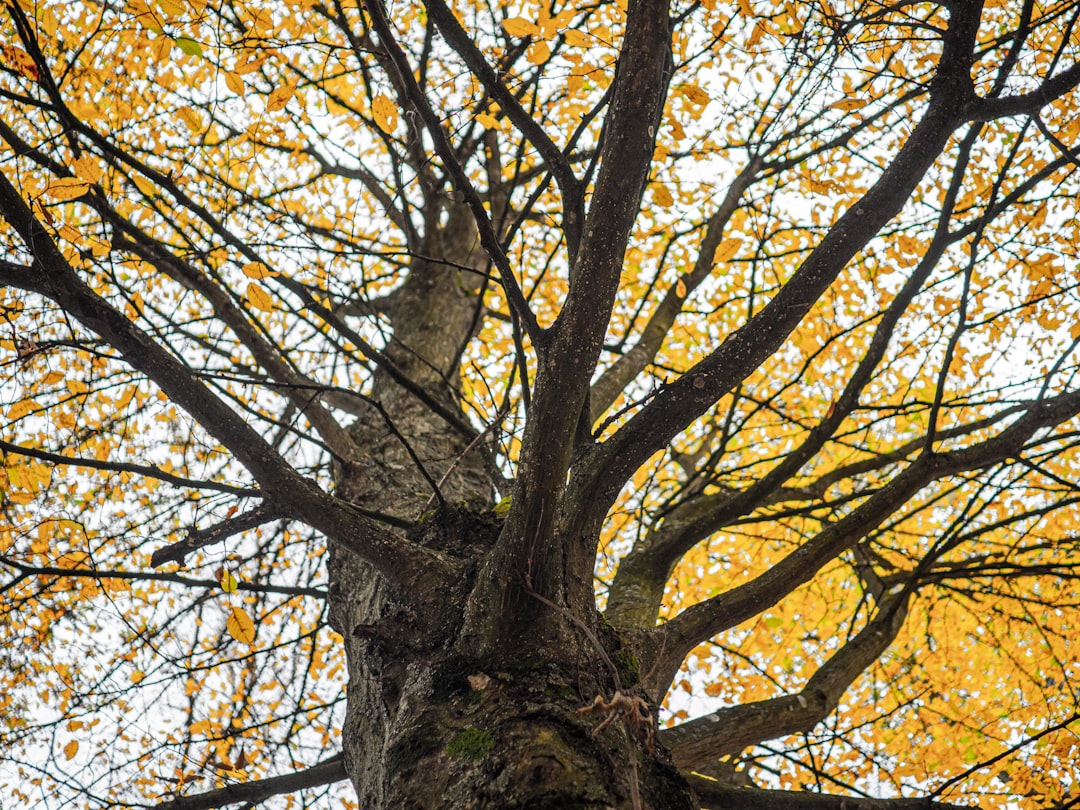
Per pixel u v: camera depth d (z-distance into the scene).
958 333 3.46
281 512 3.04
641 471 6.17
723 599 3.26
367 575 3.40
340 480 3.93
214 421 2.71
